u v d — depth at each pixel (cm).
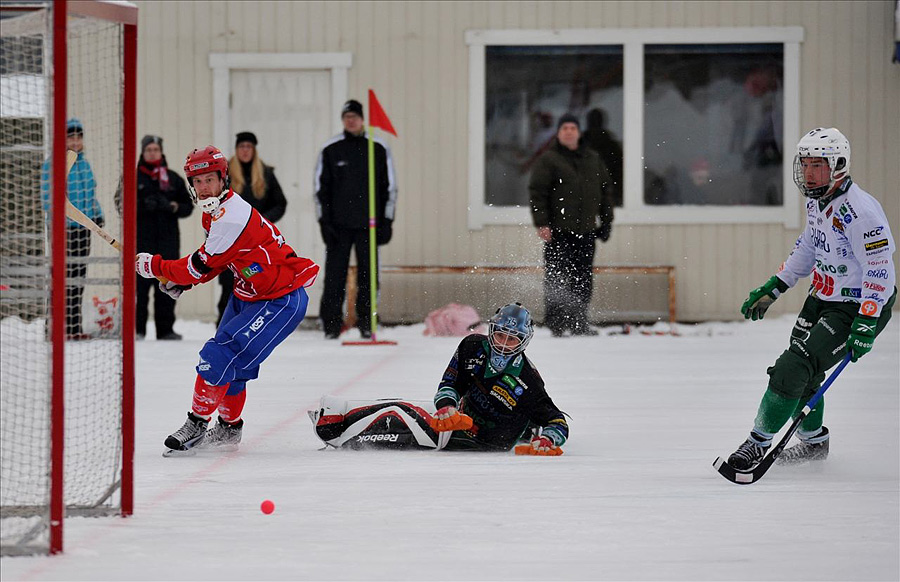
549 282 3919
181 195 3728
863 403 2397
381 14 4359
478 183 4356
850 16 4319
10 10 1190
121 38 1311
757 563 1144
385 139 4372
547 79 4381
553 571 1106
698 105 4384
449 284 4312
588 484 1543
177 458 1752
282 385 2631
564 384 2706
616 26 4356
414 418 1836
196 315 4388
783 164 4366
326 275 3856
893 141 4312
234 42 4375
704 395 2523
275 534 1245
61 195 1132
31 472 1522
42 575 1077
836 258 1606
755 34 4334
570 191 3866
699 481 1573
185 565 1116
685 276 4359
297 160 4416
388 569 1108
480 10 4350
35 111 1442
